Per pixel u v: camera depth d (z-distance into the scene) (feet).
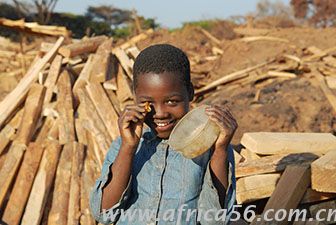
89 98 22.88
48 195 18.45
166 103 8.63
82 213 17.75
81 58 26.66
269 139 17.76
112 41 27.84
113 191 8.84
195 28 62.69
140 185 9.11
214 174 8.72
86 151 20.24
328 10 92.58
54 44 26.04
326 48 46.93
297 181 15.44
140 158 9.21
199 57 52.24
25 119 20.99
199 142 8.56
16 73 54.13
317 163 15.08
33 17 135.54
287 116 30.35
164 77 8.50
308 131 29.58
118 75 25.14
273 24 85.35
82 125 21.36
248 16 79.77
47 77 23.61
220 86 38.01
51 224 17.51
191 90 9.07
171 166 9.07
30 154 19.48
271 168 16.49
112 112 21.93
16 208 17.71
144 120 8.81
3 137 20.36
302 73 37.27
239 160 17.93
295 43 47.96
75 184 18.63
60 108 21.88
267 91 33.71
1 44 88.53
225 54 48.47
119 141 9.36
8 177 18.57
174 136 8.62
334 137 18.51
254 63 44.75
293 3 96.02
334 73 36.50
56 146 19.79
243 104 32.71
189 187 8.95
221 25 78.79
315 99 32.04
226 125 8.46
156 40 61.67
